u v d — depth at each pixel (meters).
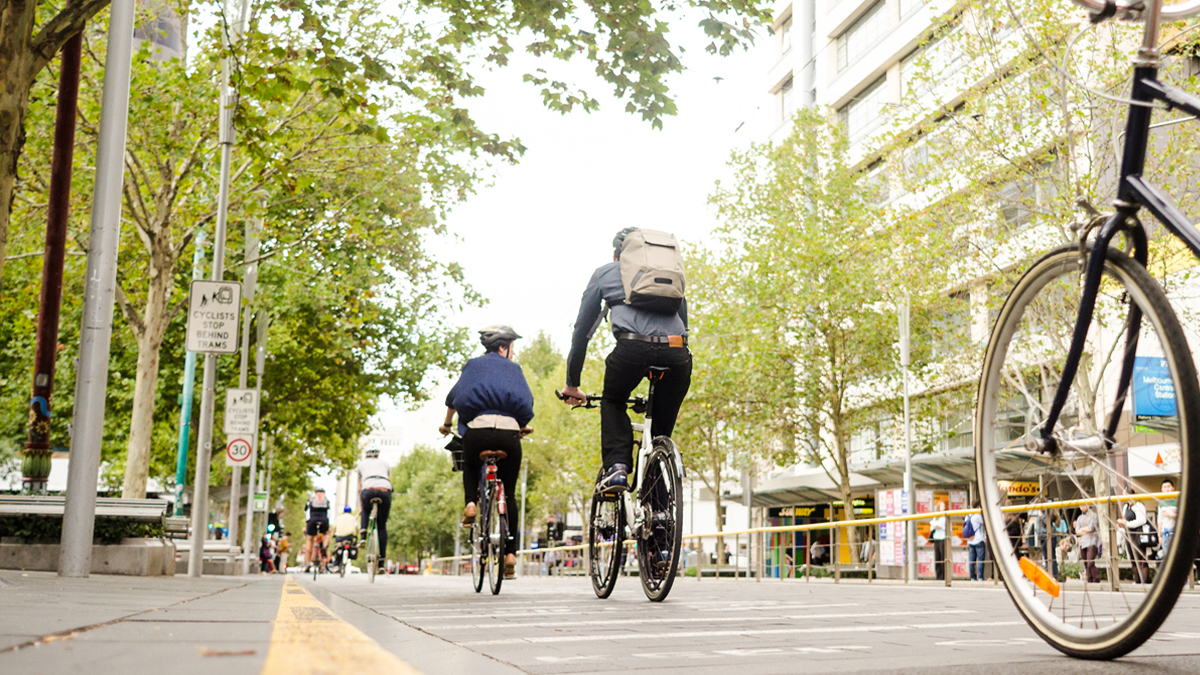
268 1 11.24
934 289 22.44
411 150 19.17
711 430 34.69
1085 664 2.37
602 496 6.12
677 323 5.83
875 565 15.79
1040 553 2.68
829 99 39.69
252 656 1.29
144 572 10.45
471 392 7.73
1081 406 2.56
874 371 28.69
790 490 37.28
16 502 10.03
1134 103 2.46
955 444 27.30
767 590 9.91
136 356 27.34
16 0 7.27
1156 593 2.22
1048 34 16.70
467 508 7.79
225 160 13.35
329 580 17.42
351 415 30.27
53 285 10.55
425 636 2.90
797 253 28.42
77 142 17.72
